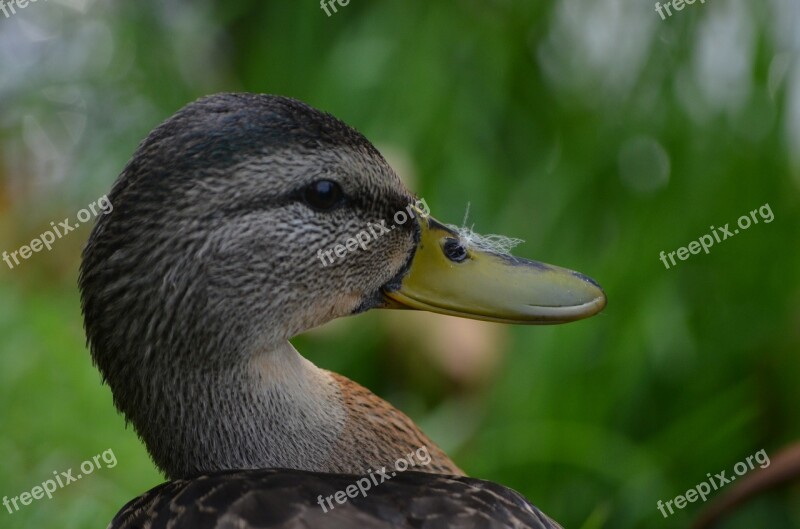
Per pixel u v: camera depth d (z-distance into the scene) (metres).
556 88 8.27
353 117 8.25
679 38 7.88
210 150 3.61
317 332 7.16
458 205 7.79
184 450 3.81
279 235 3.73
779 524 6.55
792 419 6.91
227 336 3.71
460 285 4.23
